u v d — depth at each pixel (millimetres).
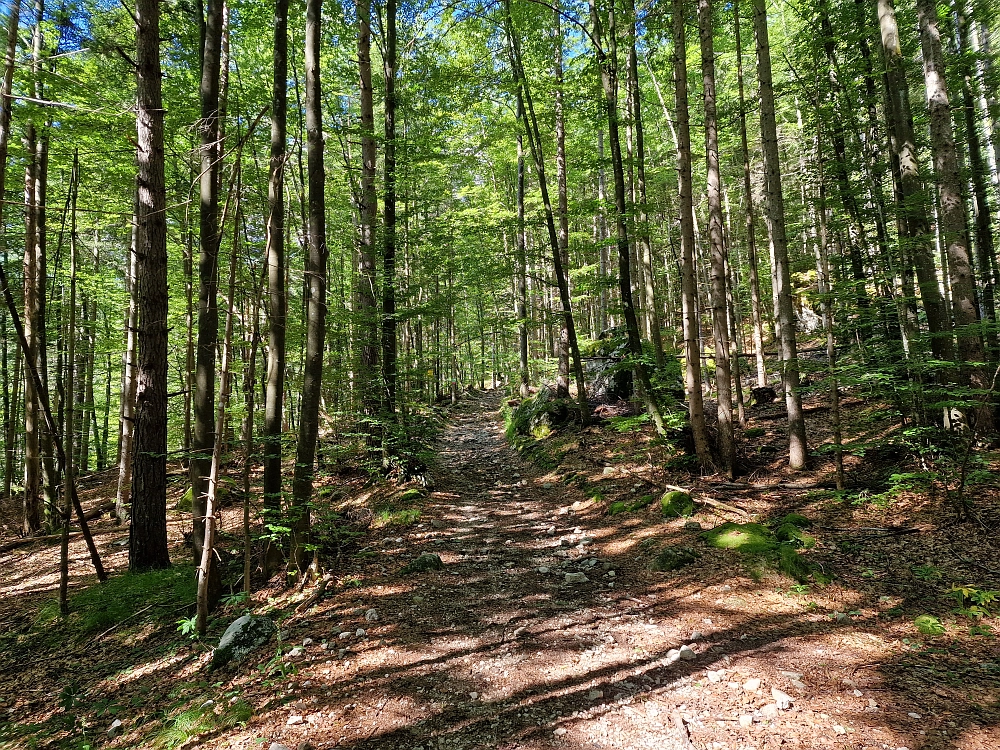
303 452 6359
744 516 7199
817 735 3201
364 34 10125
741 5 11531
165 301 7375
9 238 11445
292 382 10938
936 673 3719
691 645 4504
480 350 33625
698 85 15438
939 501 6254
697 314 8828
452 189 19375
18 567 8617
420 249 11594
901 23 10203
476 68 11680
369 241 10086
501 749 3385
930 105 7730
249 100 8344
